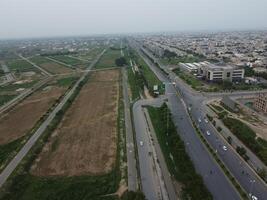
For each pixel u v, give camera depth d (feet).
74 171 333.62
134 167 340.59
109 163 351.25
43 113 569.64
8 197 286.05
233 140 416.26
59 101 651.25
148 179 313.53
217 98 654.94
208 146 389.39
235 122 481.05
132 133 450.30
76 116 545.85
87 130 468.75
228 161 352.08
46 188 298.35
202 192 267.39
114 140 423.23
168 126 446.19
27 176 325.21
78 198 279.69
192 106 593.42
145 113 554.87
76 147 402.31
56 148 401.49
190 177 291.58
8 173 335.47
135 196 265.34
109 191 289.94
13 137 450.30
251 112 546.26
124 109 581.94
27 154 384.68
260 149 369.30
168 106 595.47
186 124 485.56
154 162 352.90
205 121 499.10
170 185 301.22
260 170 319.88
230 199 276.21
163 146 397.60
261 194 284.00
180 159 341.00
